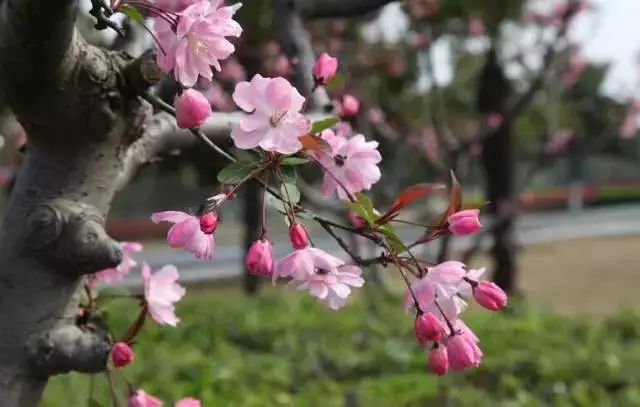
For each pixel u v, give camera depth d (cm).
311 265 156
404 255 171
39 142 169
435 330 152
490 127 944
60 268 168
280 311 1005
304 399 617
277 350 795
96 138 169
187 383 633
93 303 186
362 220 164
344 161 173
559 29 1001
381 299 1010
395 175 959
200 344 809
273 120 148
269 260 156
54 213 166
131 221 2561
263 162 155
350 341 810
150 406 186
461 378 655
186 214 157
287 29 286
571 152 1187
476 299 159
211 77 147
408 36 954
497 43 916
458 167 759
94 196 173
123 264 212
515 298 986
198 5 144
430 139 1093
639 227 2614
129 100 171
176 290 196
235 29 144
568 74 1170
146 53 167
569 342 797
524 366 684
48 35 147
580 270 1566
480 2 654
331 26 864
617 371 690
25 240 166
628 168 4309
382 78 975
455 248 1120
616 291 1314
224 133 200
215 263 1884
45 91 158
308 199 546
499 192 968
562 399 628
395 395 616
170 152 196
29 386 167
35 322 167
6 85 157
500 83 955
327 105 238
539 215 3384
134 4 146
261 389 646
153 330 768
